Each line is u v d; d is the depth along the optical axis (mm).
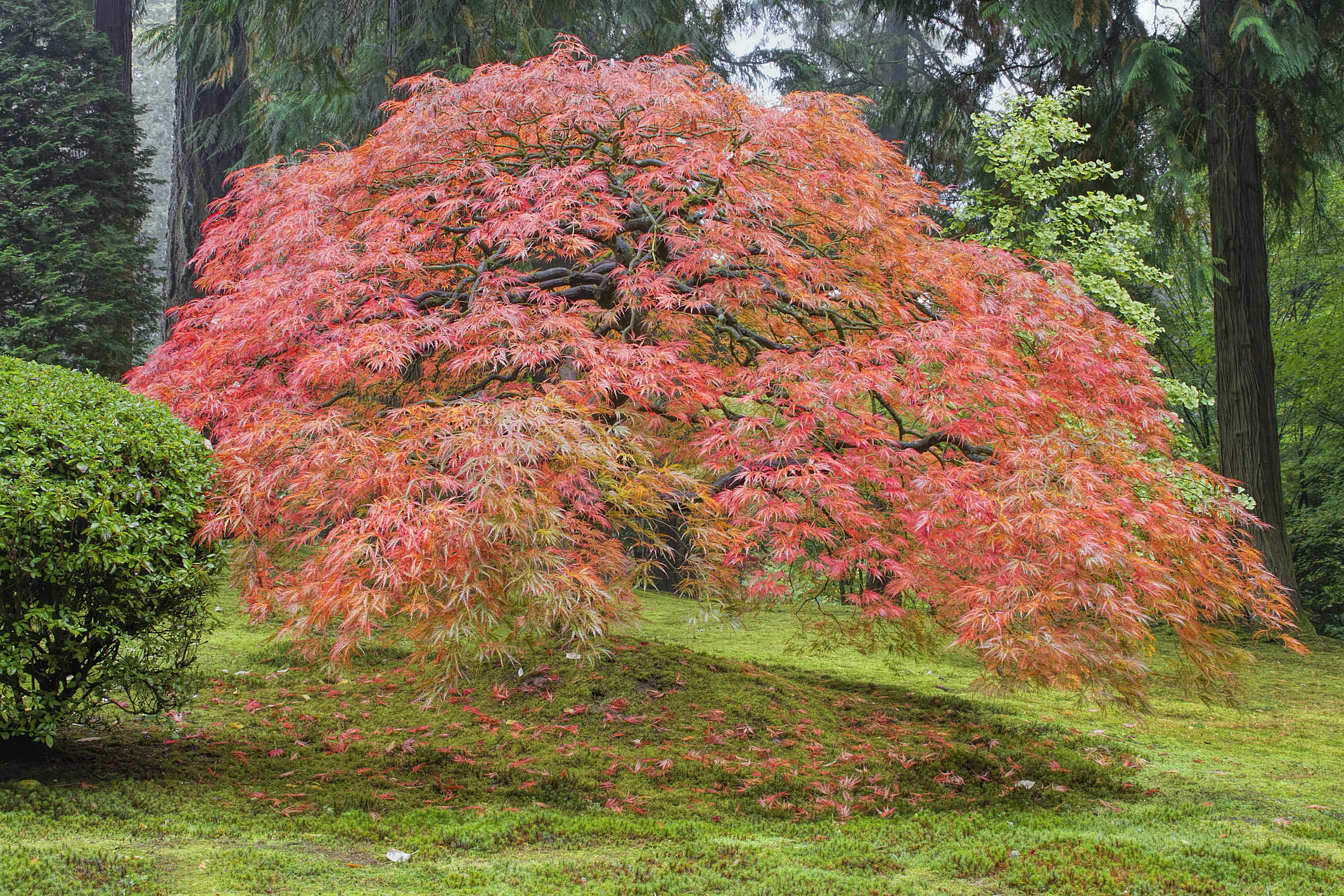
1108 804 4258
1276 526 10211
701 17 12305
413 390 5398
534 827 3621
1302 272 14883
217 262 5301
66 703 3787
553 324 4148
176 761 4168
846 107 5336
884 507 4758
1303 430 15852
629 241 4898
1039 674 3939
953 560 4355
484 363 5000
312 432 3902
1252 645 9680
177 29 11938
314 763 4320
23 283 12359
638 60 5191
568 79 4895
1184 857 3447
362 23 11242
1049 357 4797
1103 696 4824
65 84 13820
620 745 4703
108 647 3951
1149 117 11453
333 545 3525
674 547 7465
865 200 4895
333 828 3488
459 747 4598
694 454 5246
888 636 5496
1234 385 10398
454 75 9711
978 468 4211
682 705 5195
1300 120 10945
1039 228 9852
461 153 4957
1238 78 10297
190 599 4047
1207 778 4773
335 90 10352
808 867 3252
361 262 4457
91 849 2977
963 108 12156
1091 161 11008
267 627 6828
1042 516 3727
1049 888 3117
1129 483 4484
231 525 3799
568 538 3734
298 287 4359
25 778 3732
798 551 4074
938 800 4254
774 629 8875
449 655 3566
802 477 3982
